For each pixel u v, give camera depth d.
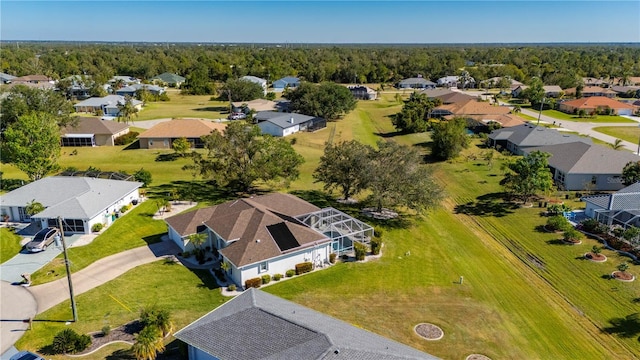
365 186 53.47
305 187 65.69
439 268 41.97
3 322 31.50
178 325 31.56
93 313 32.78
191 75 171.00
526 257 44.47
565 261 43.12
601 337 32.19
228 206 47.06
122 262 40.88
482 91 181.38
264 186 65.19
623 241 45.69
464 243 47.97
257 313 27.34
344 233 44.19
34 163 58.19
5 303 33.88
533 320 34.06
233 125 58.62
